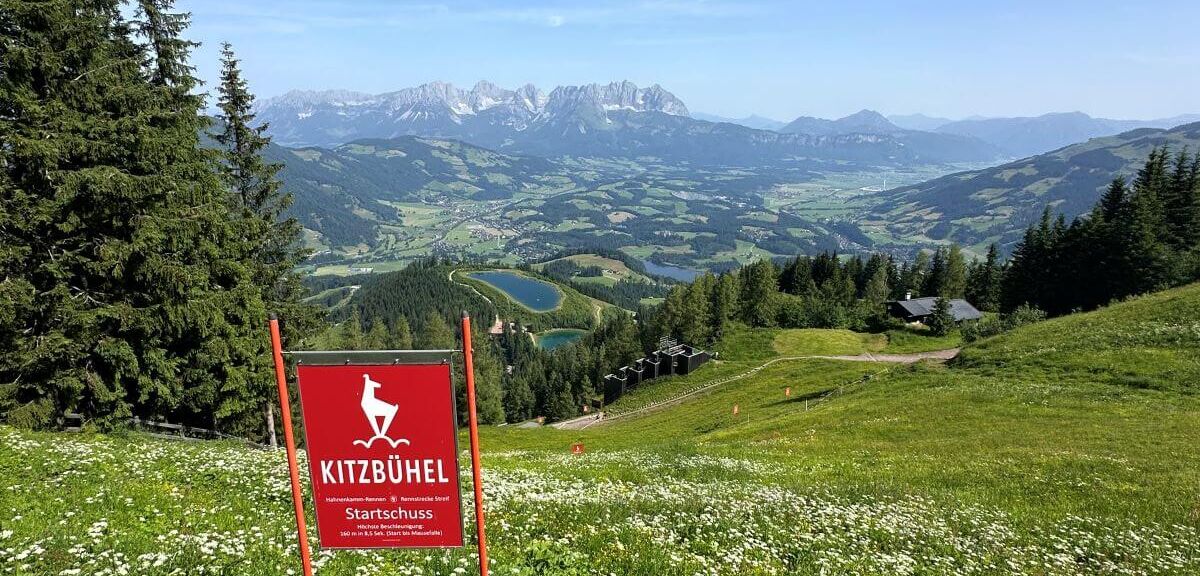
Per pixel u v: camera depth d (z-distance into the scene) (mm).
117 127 21906
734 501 15945
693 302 108375
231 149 35469
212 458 16641
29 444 15195
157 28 26922
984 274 129125
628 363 125250
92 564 8711
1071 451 25797
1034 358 44375
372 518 7023
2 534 9461
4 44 19359
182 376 27953
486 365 119938
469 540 10938
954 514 16578
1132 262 84188
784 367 84750
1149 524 16875
